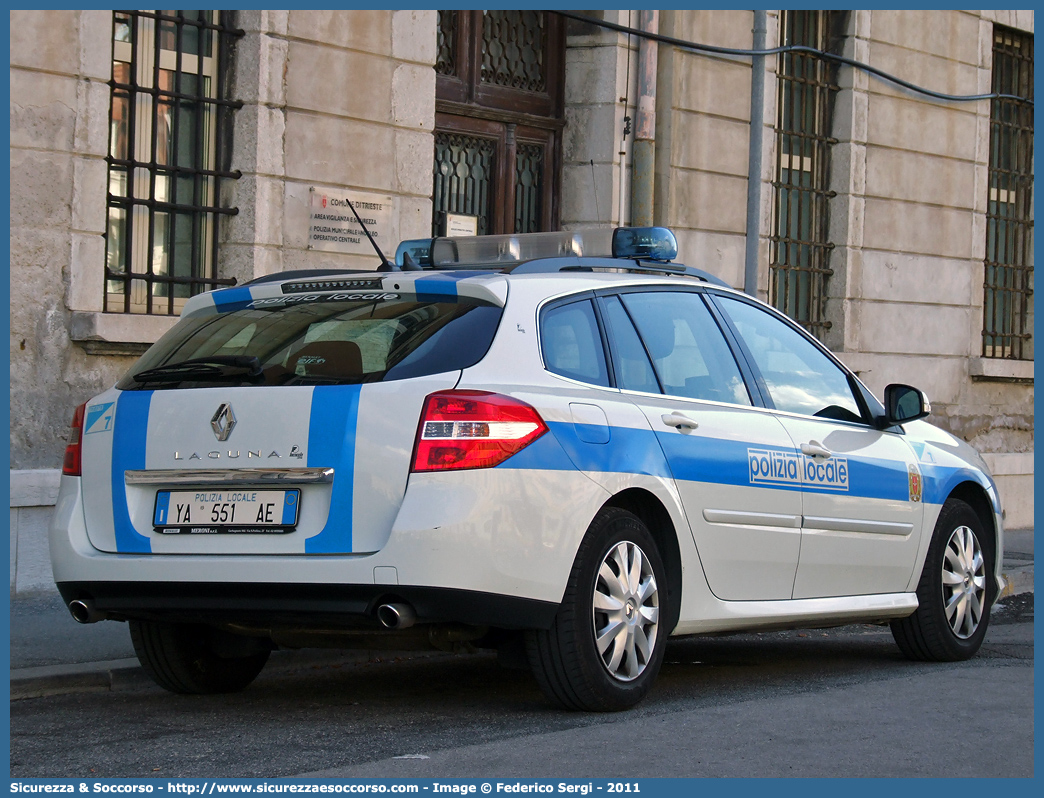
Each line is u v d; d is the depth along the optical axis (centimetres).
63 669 611
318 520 489
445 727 516
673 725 518
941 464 728
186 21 937
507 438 491
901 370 1473
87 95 862
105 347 870
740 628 600
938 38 1503
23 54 835
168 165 933
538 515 495
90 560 519
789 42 1377
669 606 563
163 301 938
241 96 960
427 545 471
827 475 644
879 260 1448
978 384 1562
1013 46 1631
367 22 1018
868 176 1434
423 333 511
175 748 482
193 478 508
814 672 680
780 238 1366
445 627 507
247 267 956
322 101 994
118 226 911
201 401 513
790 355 666
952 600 724
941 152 1509
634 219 1219
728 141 1295
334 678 653
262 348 525
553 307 543
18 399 839
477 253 661
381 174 1032
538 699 584
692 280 630
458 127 1162
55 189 851
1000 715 553
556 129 1231
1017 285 1645
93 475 531
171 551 508
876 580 678
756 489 600
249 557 492
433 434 483
